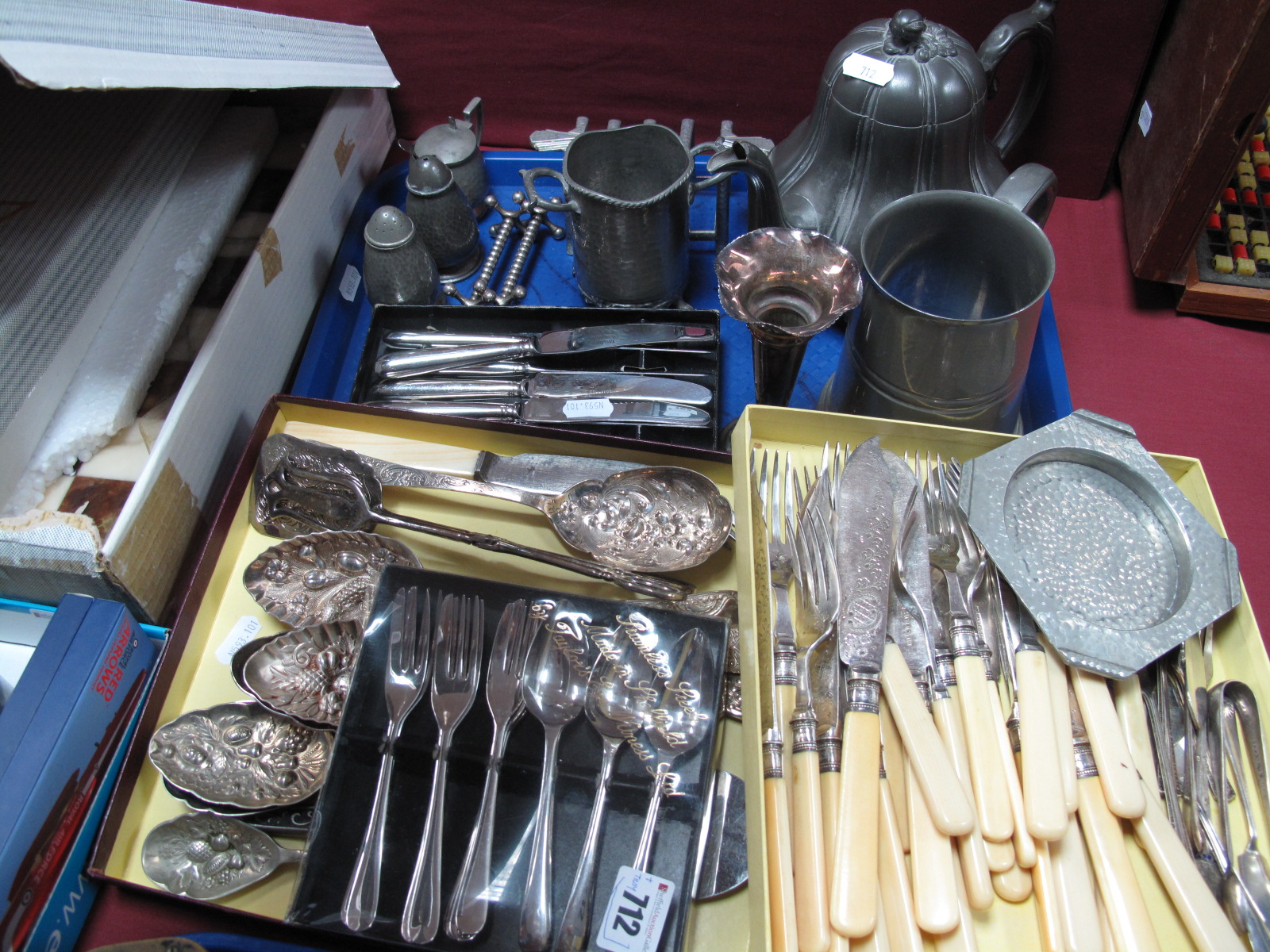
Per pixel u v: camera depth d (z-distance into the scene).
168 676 0.67
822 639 0.59
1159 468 0.62
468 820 0.57
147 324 0.79
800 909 0.50
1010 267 0.77
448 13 1.08
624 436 0.87
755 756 0.55
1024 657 0.57
